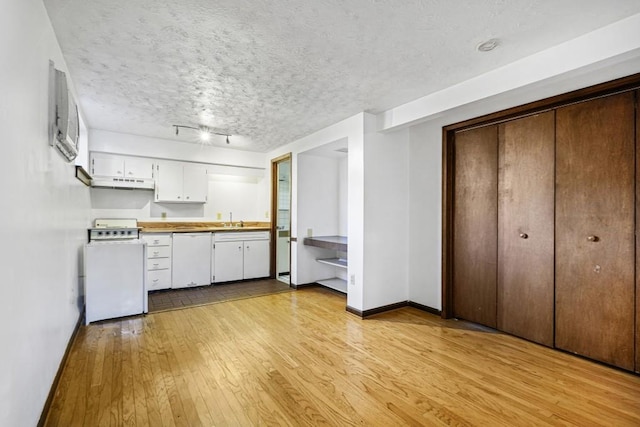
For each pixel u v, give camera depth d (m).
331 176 5.14
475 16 1.78
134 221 4.60
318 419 1.71
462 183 3.39
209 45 2.09
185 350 2.56
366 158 3.49
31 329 1.47
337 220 5.18
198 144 5.00
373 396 1.93
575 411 1.79
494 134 3.10
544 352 2.57
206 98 3.06
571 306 2.52
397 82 2.68
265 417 1.73
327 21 1.83
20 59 1.30
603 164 2.34
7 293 1.17
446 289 3.44
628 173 2.22
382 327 3.14
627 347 2.22
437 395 1.95
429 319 3.40
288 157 4.99
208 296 4.26
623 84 2.18
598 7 1.68
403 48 2.12
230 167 5.42
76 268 2.91
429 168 3.66
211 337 2.84
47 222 1.79
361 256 3.48
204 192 5.13
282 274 5.59
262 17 1.79
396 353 2.54
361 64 2.36
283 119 3.72
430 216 3.64
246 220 5.82
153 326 3.11
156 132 4.30
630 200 2.21
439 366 2.32
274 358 2.43
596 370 2.26
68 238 2.48
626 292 2.23
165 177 4.78
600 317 2.36
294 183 4.80
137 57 2.25
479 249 3.22
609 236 2.31
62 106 1.90
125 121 3.80
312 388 2.02
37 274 1.57
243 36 1.99
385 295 3.66
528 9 1.71
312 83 2.70
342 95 2.98
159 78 2.61
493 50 2.15
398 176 3.79
